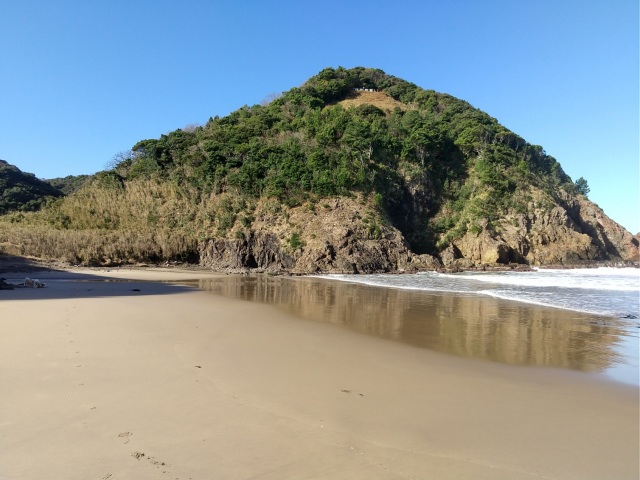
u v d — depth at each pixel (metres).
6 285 22.06
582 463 5.23
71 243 44.88
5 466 4.68
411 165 64.75
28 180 93.44
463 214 61.53
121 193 59.62
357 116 70.19
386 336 12.99
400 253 50.03
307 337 12.48
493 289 28.28
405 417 6.57
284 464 4.96
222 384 7.80
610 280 35.53
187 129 76.75
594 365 9.90
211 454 5.13
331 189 55.25
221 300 20.72
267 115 70.25
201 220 54.03
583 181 88.12
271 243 49.66
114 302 18.16
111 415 6.15
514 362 10.11
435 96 88.88
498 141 76.81
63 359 8.88
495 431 6.13
